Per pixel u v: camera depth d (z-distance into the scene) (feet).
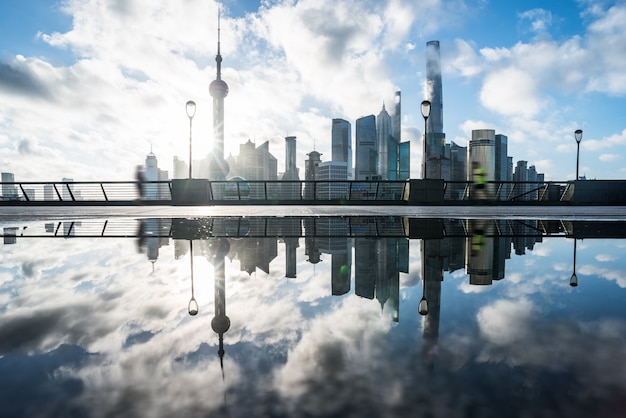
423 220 28.40
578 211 44.50
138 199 67.62
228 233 19.20
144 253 12.69
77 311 6.01
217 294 7.20
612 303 6.36
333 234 18.81
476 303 6.40
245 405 3.01
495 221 27.61
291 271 9.64
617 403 3.00
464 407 2.94
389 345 4.39
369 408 2.94
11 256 12.03
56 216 32.73
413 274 9.20
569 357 3.98
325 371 3.67
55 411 2.94
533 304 6.32
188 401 3.10
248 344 4.48
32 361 3.99
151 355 4.17
